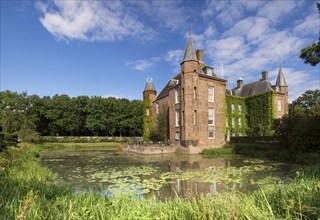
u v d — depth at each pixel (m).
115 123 53.00
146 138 37.66
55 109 51.41
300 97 51.25
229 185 9.21
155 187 9.05
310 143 16.38
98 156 23.02
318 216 3.20
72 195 5.06
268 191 5.12
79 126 53.44
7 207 3.64
